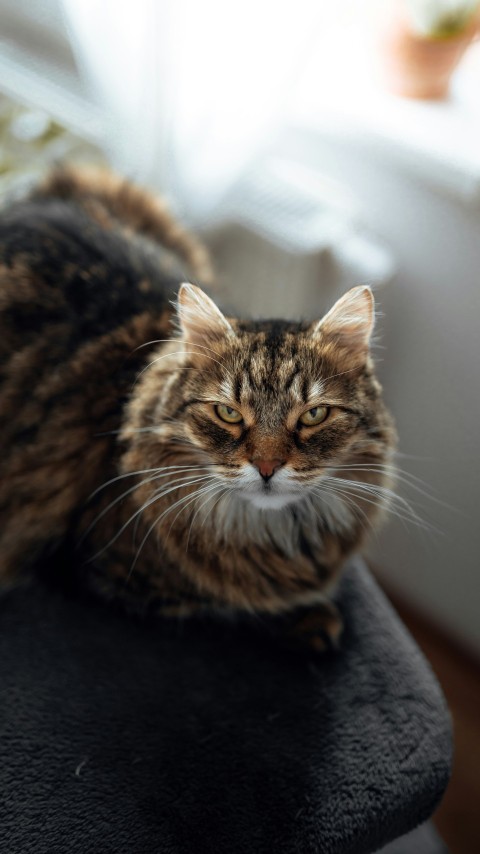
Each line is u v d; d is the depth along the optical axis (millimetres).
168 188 695
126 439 538
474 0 645
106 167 719
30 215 624
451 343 723
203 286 624
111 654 557
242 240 732
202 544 532
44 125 746
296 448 499
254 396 496
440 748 534
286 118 677
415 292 726
